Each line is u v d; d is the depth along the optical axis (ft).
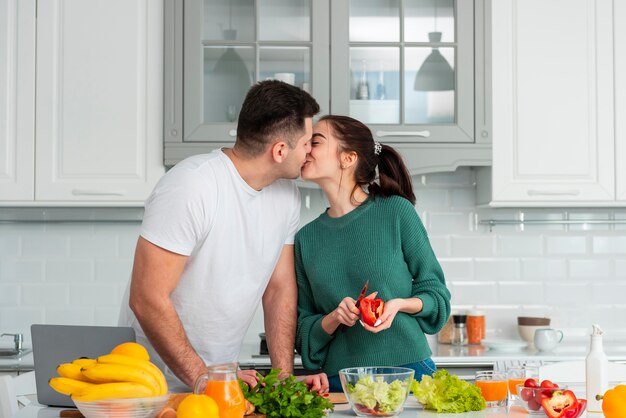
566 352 11.87
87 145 11.88
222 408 5.43
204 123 11.79
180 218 7.10
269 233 7.86
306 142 7.56
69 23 11.91
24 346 12.66
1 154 11.88
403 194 8.33
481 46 12.02
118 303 13.00
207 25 11.95
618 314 13.33
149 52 11.93
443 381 6.38
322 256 8.13
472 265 13.26
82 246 13.02
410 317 7.97
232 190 7.50
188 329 7.82
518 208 13.30
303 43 11.93
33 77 11.91
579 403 5.96
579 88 12.21
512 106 12.16
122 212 13.03
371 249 8.00
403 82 12.00
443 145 11.91
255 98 7.39
